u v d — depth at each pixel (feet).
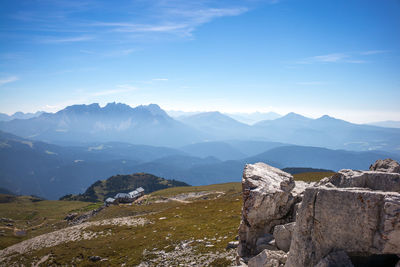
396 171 71.72
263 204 78.59
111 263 139.13
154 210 344.69
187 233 163.63
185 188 604.90
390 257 40.29
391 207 38.63
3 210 548.31
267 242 73.77
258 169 94.02
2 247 271.69
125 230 209.97
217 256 108.68
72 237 213.87
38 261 171.94
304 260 47.88
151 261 127.13
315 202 47.98
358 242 41.98
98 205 581.94
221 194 430.61
